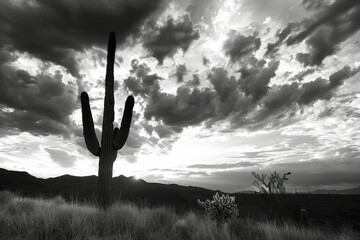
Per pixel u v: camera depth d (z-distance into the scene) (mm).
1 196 8969
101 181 10828
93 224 6129
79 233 5176
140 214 7578
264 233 6656
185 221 7977
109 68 12195
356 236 6922
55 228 5363
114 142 11375
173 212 9234
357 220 16188
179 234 6328
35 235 4918
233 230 6918
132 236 5566
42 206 7621
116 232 5523
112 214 7129
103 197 10500
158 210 8898
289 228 7340
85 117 11547
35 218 5754
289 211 8883
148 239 5535
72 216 6059
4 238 4660
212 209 8750
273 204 9320
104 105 11836
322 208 21422
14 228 5160
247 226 7141
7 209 6625
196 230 6512
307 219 8672
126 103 11711
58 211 6602
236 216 8766
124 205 9016
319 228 7719
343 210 21344
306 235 6871
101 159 11164
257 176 9797
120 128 11539
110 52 12336
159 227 6758
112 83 12094
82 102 11625
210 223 7531
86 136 11484
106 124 11570
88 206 9219
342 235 6820
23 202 8188
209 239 5906
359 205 26812
